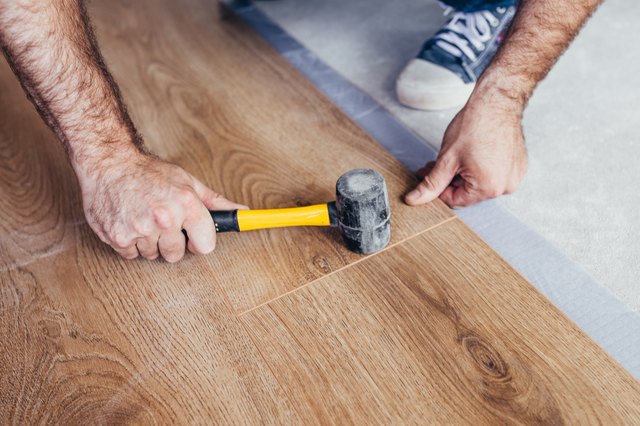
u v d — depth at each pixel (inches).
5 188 54.5
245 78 67.2
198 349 38.3
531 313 38.2
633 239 47.0
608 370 34.5
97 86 40.5
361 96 66.9
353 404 34.3
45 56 37.0
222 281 42.8
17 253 47.2
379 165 52.1
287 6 86.9
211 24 80.2
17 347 39.7
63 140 41.1
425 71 63.0
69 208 51.3
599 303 42.3
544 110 61.6
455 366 35.6
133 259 45.4
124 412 35.1
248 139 57.3
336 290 41.1
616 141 56.6
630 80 64.7
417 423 33.0
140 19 82.7
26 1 35.1
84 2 43.2
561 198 51.3
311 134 57.0
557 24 42.4
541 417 32.6
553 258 46.1
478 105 44.9
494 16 63.4
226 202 45.4
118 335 39.8
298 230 46.3
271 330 38.9
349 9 84.5
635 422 31.9
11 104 66.4
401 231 45.2
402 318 38.7
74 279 44.4
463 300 39.5
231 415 34.4
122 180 41.2
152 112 62.9
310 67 72.5
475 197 46.9
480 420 32.8
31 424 35.0
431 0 84.0
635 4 78.2
